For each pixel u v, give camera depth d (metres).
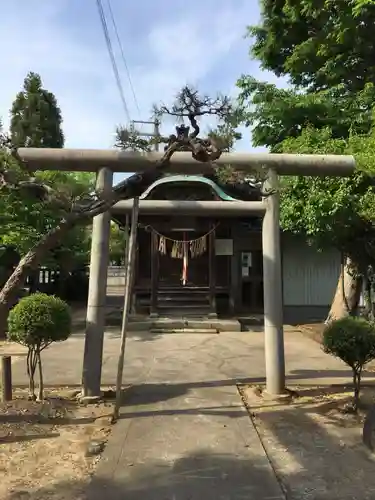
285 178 8.74
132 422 5.36
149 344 10.94
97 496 3.66
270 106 12.00
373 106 10.23
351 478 4.02
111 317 14.48
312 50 12.25
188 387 6.95
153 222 14.50
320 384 7.22
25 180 4.60
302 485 3.87
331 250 15.57
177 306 14.81
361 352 5.52
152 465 4.21
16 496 3.67
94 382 6.21
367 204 8.12
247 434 4.98
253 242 15.89
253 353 9.85
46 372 8.00
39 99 17.27
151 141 5.08
